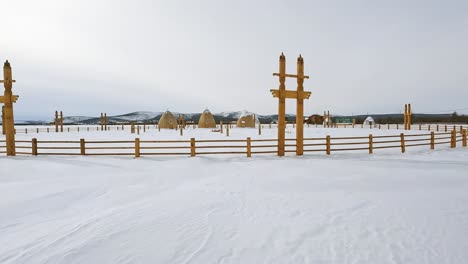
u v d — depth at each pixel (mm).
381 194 5387
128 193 5980
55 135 29234
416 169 7750
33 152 10797
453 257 2916
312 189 5902
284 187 6117
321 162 9016
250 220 4070
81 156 10625
